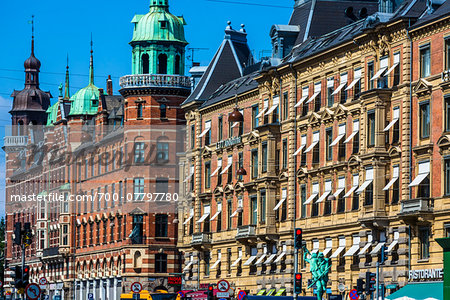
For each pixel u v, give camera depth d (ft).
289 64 341.62
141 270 472.44
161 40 472.03
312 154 330.54
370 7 367.25
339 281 314.96
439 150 270.67
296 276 267.80
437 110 271.90
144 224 474.08
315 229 327.47
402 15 283.18
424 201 272.31
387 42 291.17
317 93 330.13
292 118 342.85
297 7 373.20
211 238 398.01
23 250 272.92
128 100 479.00
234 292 379.14
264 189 354.95
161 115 476.13
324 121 323.98
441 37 270.87
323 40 338.13
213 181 398.42
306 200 333.42
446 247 212.84
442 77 269.23
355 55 308.19
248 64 420.77
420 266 276.00
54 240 589.32
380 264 290.15
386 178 291.99
